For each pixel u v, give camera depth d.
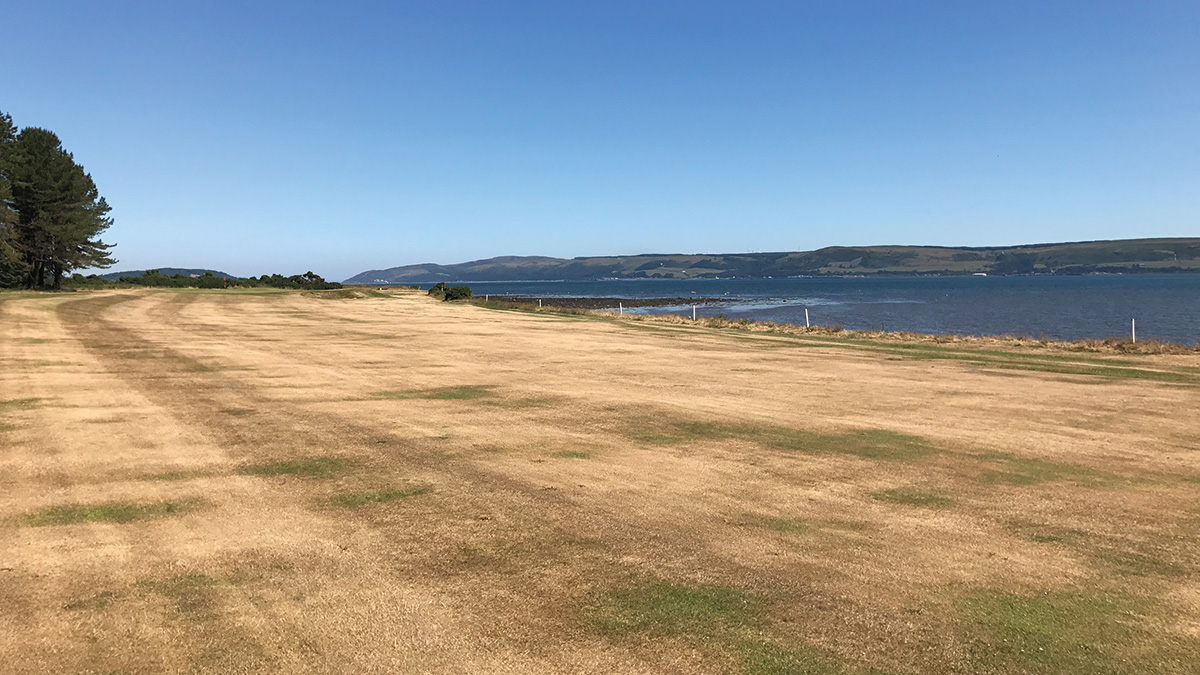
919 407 11.48
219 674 3.50
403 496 6.51
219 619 4.07
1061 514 6.15
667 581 4.66
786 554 5.17
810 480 7.17
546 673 3.54
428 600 4.36
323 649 3.75
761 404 11.71
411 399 11.99
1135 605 4.37
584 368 16.45
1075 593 4.54
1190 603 4.40
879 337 25.92
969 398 12.38
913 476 7.34
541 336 25.25
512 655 3.71
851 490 6.83
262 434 9.11
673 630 3.99
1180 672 3.59
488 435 9.20
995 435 9.36
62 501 6.25
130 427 9.41
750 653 3.75
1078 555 5.20
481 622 4.07
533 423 10.02
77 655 3.66
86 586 4.50
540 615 4.16
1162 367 16.73
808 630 4.01
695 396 12.49
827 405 11.63
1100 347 21.22
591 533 5.57
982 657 3.73
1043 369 16.47
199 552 5.11
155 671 3.52
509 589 4.52
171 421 9.85
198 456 7.93
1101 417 10.67
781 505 6.35
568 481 7.05
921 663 3.67
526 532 5.58
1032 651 3.80
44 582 4.55
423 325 30.03
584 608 4.26
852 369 16.47
